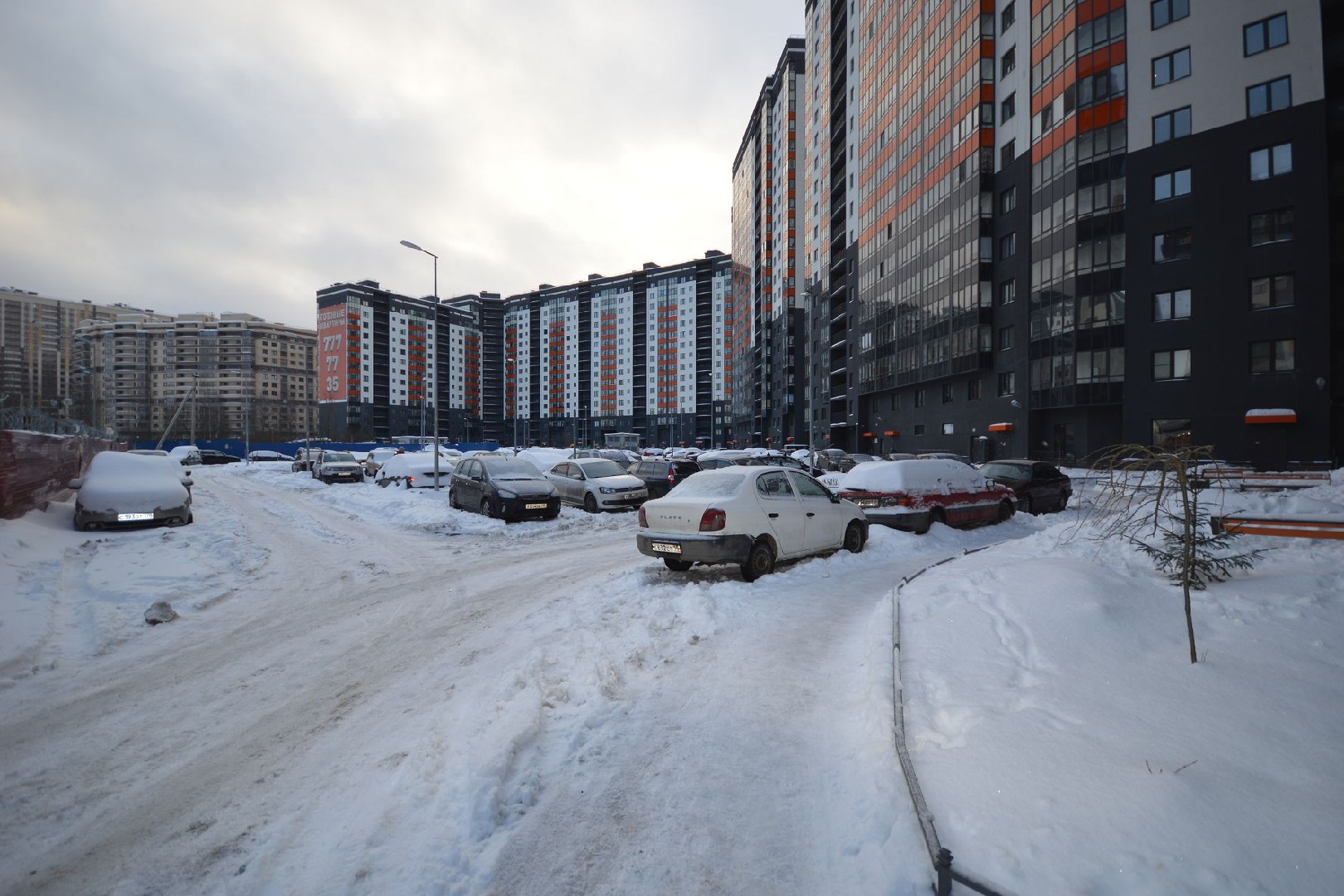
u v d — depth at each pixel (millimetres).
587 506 16422
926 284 46312
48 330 144375
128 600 7047
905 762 2867
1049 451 35688
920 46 46969
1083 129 32500
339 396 130375
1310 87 26188
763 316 93188
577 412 149625
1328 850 2096
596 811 2926
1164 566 5863
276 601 7363
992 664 4094
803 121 81938
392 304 138250
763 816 2852
